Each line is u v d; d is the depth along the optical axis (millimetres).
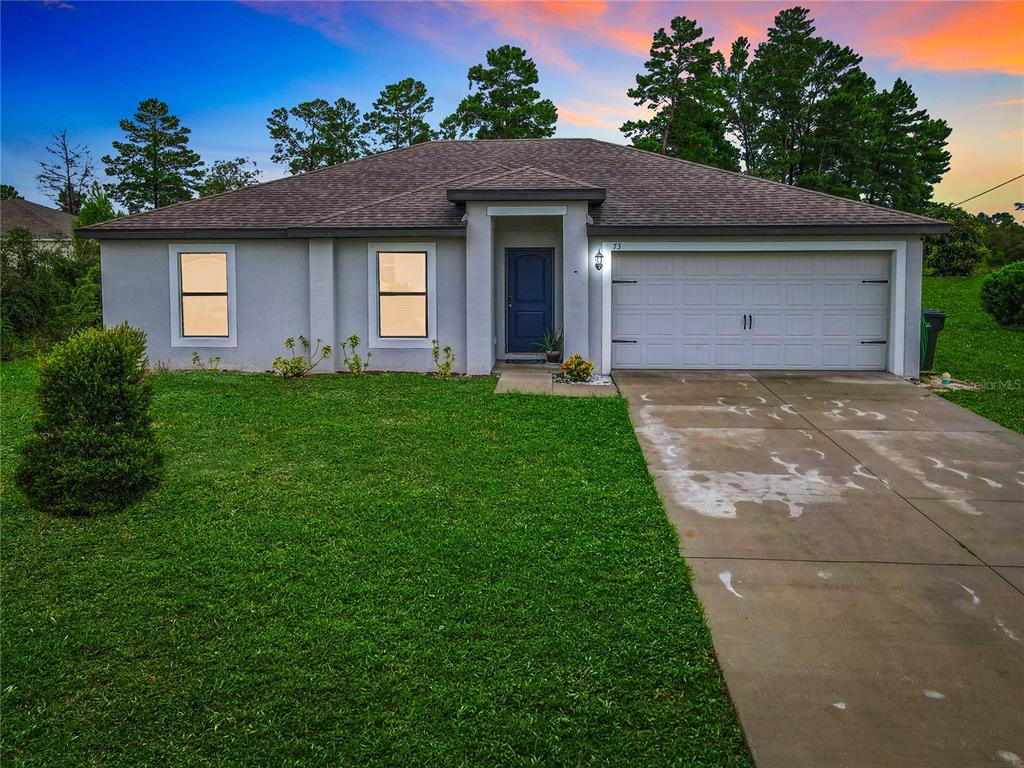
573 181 12234
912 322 12086
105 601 4273
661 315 12602
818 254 12336
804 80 41062
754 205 12875
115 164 40688
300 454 7320
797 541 5258
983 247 31797
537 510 5746
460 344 12617
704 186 13914
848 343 12461
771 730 3119
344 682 3451
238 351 13000
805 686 3443
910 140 43125
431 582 4469
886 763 2902
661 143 38000
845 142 39625
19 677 3516
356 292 12648
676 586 4453
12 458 7230
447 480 6480
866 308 12383
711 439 8125
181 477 6539
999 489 6434
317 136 41812
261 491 6188
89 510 5609
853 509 5934
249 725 3158
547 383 11336
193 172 42062
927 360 12492
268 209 13516
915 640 3869
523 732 3100
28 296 18141
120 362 5984
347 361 12539
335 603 4211
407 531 5301
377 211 12773
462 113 36844
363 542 5094
